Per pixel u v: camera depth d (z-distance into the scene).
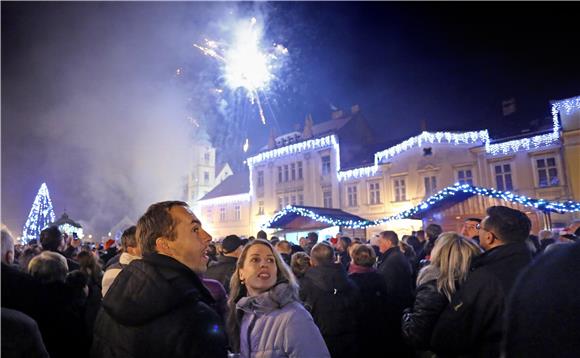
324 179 30.03
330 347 3.83
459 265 2.98
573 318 1.01
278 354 2.36
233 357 2.57
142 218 2.05
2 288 2.47
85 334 3.00
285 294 2.57
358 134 33.00
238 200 36.81
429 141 24.55
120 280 1.80
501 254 2.89
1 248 2.62
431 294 3.05
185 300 1.68
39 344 1.69
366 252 4.82
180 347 1.57
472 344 2.73
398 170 25.77
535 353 1.05
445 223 16.42
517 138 21.70
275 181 33.59
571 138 19.86
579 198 19.22
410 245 8.24
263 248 2.76
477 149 22.86
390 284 5.21
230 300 2.83
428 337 3.02
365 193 27.45
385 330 4.69
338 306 3.91
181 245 1.99
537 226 15.38
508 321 1.17
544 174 20.70
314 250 4.23
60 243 5.42
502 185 21.95
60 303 2.81
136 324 1.61
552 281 1.09
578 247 1.13
